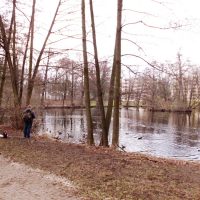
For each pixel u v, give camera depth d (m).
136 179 9.76
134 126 42.16
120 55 17.91
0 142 16.58
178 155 23.52
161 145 27.77
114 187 9.03
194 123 47.97
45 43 24.27
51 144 16.58
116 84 18.11
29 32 26.08
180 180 9.94
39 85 26.70
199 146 27.72
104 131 18.81
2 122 27.44
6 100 31.59
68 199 8.38
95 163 11.75
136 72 17.77
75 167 11.18
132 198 8.22
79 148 15.61
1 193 8.87
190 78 79.94
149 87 21.88
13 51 25.27
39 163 12.01
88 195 8.57
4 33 23.31
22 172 11.00
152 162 12.90
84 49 19.44
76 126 39.25
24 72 28.16
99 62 19.22
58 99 82.38
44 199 8.41
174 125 44.56
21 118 24.48
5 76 31.97
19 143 16.42
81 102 78.56
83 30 19.34
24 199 8.41
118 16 17.66
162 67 16.97
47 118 49.53
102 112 18.94
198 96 82.00
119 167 11.21
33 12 25.97
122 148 20.11
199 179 10.27
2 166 11.85
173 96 74.06
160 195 8.41
